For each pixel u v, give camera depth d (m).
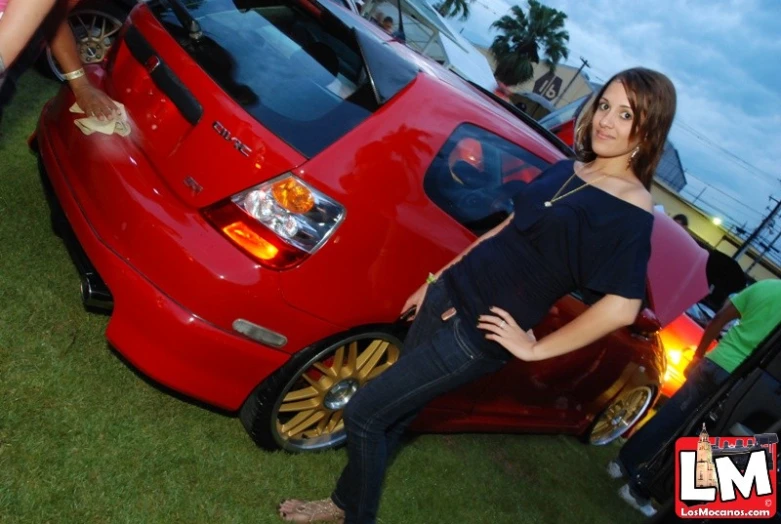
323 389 2.54
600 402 4.27
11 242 2.79
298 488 2.48
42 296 2.60
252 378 2.30
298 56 2.52
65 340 2.47
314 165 2.20
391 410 2.07
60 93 2.73
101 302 2.34
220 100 2.25
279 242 2.15
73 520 1.87
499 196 2.81
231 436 2.52
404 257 2.42
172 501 2.12
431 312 2.09
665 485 2.88
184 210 2.19
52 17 1.94
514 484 3.52
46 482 1.93
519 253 1.92
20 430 2.04
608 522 3.73
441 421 3.16
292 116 2.29
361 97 2.44
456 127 2.63
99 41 4.44
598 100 1.90
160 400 2.48
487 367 2.01
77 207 2.33
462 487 3.17
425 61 3.12
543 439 4.27
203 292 2.10
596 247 1.78
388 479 2.88
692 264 4.68
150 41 2.53
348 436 2.13
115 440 2.21
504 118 2.97
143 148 2.35
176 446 2.33
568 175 1.96
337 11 2.95
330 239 2.22
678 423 3.72
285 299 2.20
